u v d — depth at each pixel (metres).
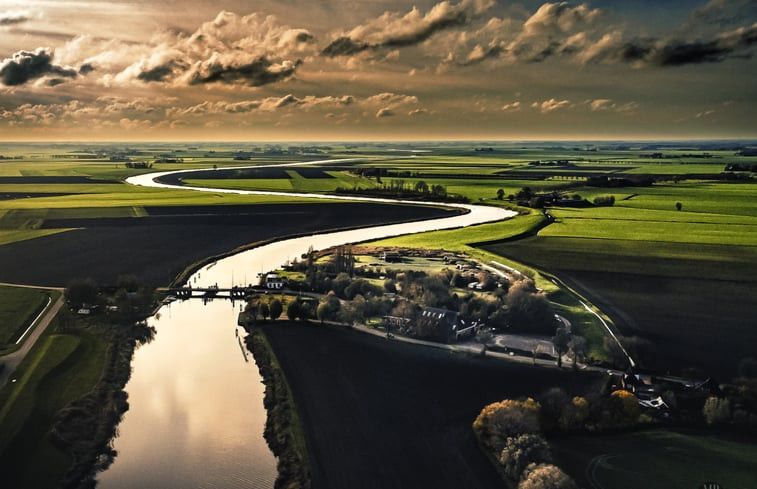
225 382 147.38
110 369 149.88
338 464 110.00
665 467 105.56
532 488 94.62
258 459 114.38
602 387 137.12
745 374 143.62
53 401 131.62
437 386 140.62
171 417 129.88
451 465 109.38
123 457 114.56
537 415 118.62
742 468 105.00
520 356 157.50
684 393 131.75
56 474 107.81
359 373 148.12
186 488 105.38
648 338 167.62
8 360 151.62
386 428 122.25
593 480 101.44
